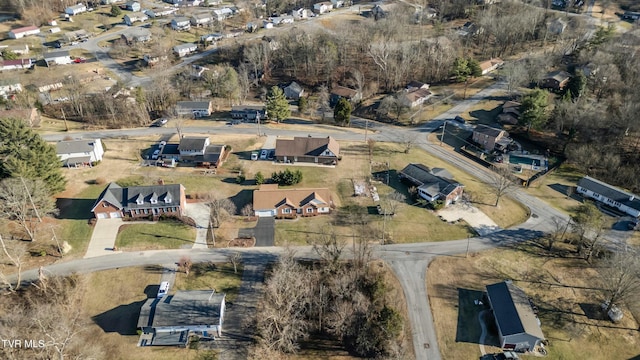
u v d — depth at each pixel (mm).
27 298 67250
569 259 77125
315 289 66375
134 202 83500
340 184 95750
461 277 73000
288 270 64500
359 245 73875
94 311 66000
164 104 137125
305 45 163750
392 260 76125
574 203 92312
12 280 70375
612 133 107812
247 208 85750
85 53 179250
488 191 95375
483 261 76188
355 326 61969
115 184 86875
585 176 99500
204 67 163625
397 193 91750
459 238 81438
